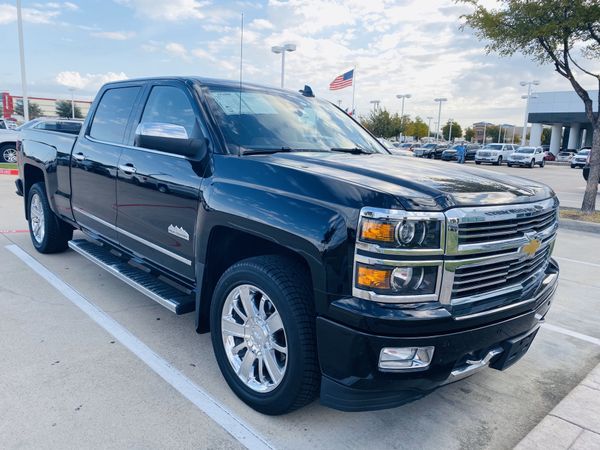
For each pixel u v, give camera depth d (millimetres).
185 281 3512
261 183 2773
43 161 5371
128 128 4098
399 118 58375
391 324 2225
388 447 2639
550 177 26297
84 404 2857
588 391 3254
